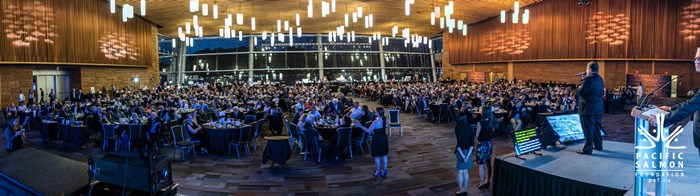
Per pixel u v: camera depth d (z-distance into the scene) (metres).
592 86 5.25
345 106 15.15
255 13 21.50
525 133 5.34
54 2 15.77
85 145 9.84
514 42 24.12
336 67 34.78
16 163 3.36
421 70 38.03
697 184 3.66
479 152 5.74
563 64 21.62
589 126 5.28
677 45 17.73
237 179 6.70
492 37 25.98
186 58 33.50
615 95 16.36
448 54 31.86
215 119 12.03
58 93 19.05
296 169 7.33
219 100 15.04
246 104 14.71
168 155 8.58
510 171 4.98
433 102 14.54
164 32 28.94
